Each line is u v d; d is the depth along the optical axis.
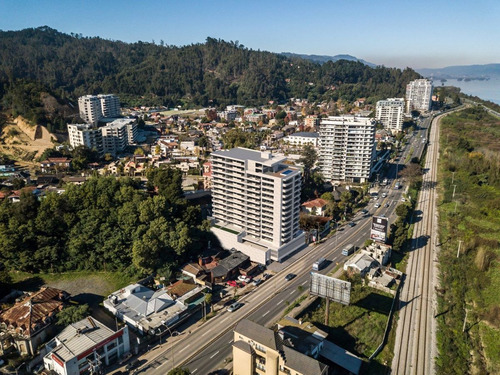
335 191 197.25
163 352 93.69
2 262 125.06
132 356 92.25
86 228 129.62
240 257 134.75
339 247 150.50
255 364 83.06
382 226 142.62
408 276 133.75
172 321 103.00
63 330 92.38
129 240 130.50
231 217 146.88
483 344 105.56
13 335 90.75
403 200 199.38
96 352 86.06
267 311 109.88
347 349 98.06
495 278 134.88
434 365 94.81
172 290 114.75
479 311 118.38
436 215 186.75
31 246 128.75
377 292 122.19
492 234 167.62
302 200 190.75
